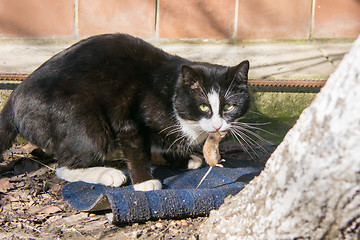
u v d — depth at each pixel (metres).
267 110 4.80
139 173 3.63
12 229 2.96
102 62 3.73
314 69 5.05
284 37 5.64
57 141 3.67
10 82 4.46
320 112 1.79
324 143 1.76
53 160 4.12
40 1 5.24
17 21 5.26
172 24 5.43
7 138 3.75
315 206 1.89
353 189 1.75
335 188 1.79
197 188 3.52
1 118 3.75
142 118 3.72
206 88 3.62
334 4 5.60
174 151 3.97
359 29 5.72
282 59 5.26
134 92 3.73
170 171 3.97
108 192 3.04
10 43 5.30
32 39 5.33
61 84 3.61
